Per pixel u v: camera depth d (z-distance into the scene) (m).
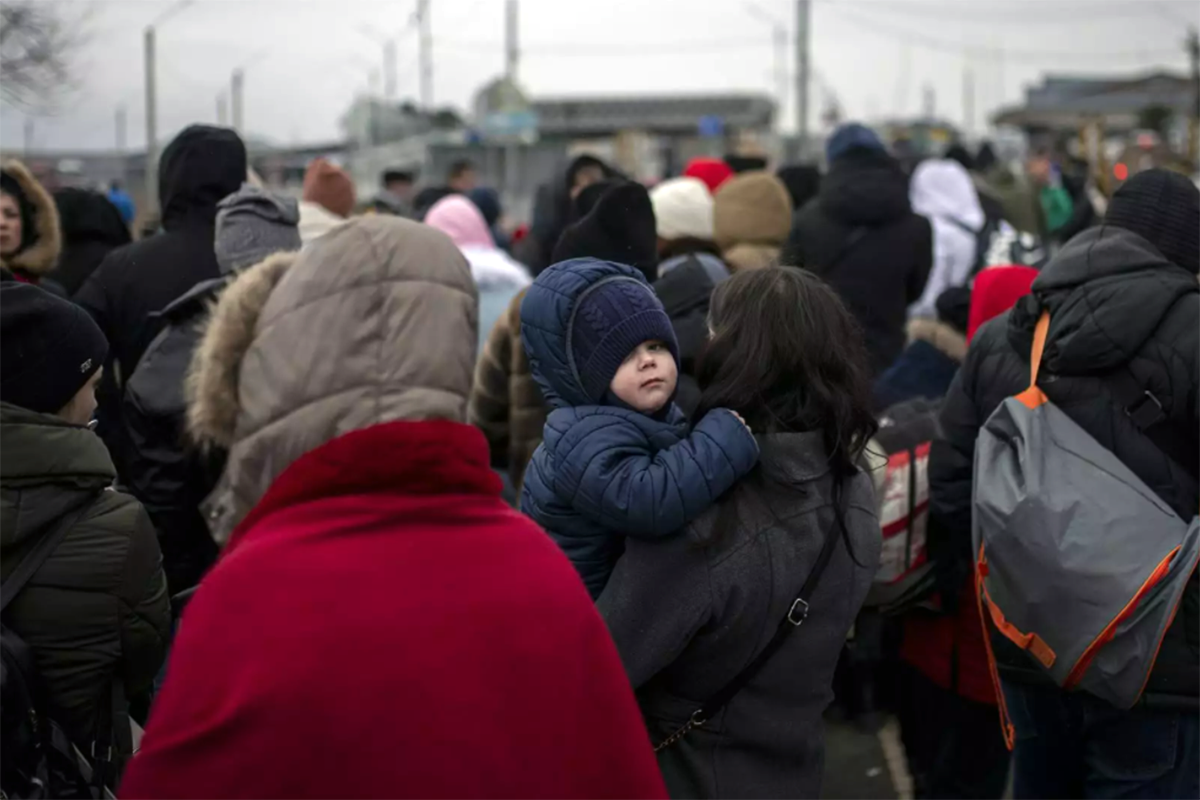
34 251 4.48
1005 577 2.80
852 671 3.96
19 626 2.16
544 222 6.96
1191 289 2.82
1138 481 2.77
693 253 4.38
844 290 5.92
